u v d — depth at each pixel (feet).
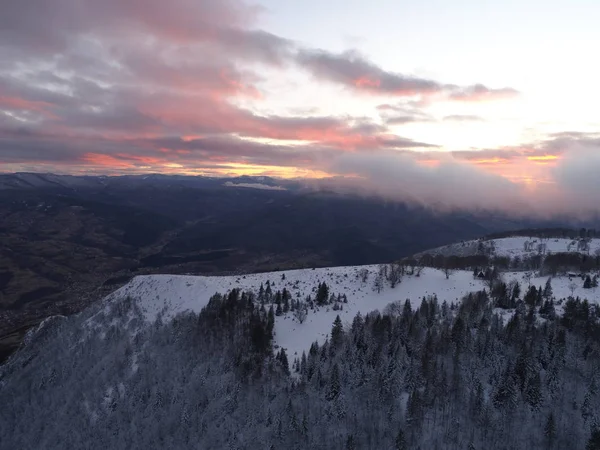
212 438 321.11
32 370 448.65
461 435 293.64
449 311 430.61
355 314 482.28
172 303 540.11
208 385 362.74
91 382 401.90
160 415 348.59
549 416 281.54
